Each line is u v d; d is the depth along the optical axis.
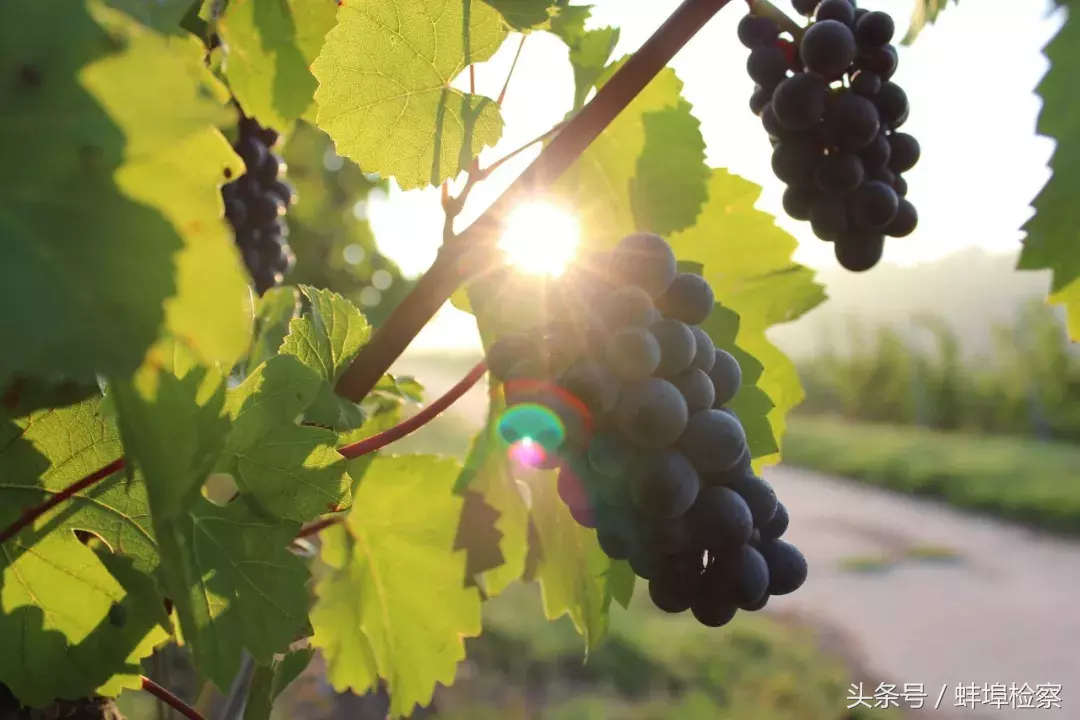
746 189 0.38
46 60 0.16
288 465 0.28
